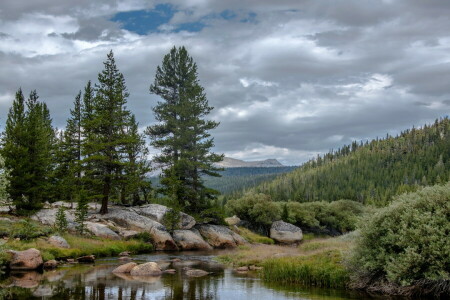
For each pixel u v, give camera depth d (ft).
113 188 184.85
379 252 65.05
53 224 134.72
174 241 159.33
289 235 249.75
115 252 124.06
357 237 70.28
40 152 157.17
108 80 172.76
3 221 120.47
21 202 141.90
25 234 108.06
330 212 375.66
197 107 200.85
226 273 88.79
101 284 71.56
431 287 59.57
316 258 86.28
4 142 153.89
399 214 64.80
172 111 208.13
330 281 70.85
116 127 171.63
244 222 287.07
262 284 73.87
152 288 68.59
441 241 56.95
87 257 104.78
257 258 109.09
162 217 169.68
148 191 209.56
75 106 213.87
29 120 159.94
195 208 196.34
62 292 63.93
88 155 172.14
